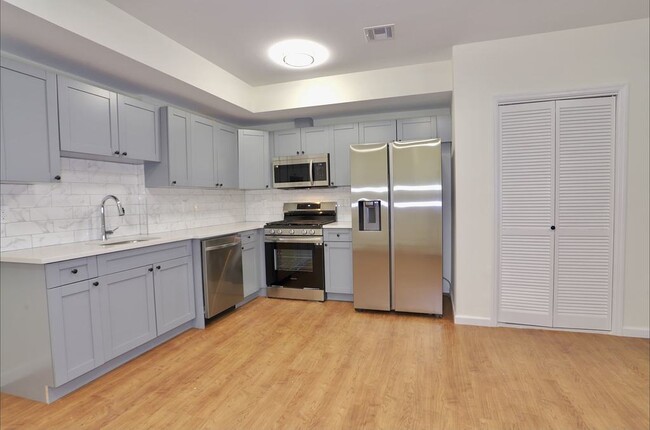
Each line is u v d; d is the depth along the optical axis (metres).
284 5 2.33
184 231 3.49
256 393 2.09
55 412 1.92
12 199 2.28
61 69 2.59
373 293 3.52
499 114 2.98
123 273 2.42
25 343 2.04
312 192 4.56
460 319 3.15
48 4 1.89
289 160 4.29
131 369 2.40
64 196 2.61
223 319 3.39
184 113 3.35
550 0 2.35
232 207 4.62
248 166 4.27
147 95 3.27
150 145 3.04
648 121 2.67
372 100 3.61
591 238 2.83
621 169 2.72
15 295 2.04
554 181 2.88
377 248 3.47
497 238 3.03
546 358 2.45
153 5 2.28
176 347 2.76
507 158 2.99
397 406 1.93
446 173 4.03
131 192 3.17
